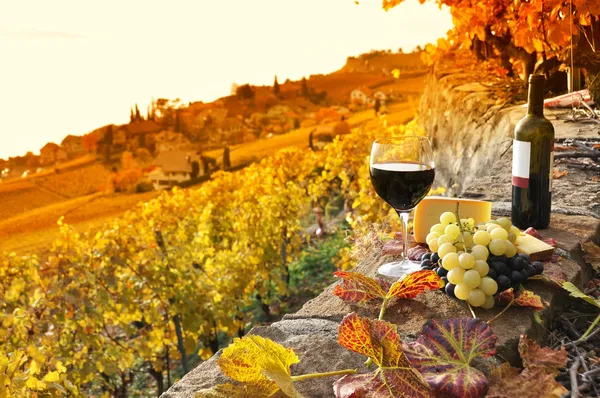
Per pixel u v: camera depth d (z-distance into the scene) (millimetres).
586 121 4367
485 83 7164
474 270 1668
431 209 2096
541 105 2221
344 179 9406
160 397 1393
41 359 4398
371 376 1290
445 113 7379
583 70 5363
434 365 1334
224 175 10516
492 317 1646
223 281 7133
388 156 1933
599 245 2330
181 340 6680
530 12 5863
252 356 1229
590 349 1612
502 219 1834
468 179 6078
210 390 1255
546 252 1923
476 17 6875
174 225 8180
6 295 5891
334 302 1795
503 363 1445
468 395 1250
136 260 6477
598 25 5656
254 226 8078
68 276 5801
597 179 3006
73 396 4922
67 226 6477
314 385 1375
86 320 5730
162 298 6305
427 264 1819
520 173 2248
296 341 1542
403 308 1708
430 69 9414
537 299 1646
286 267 8547
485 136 5750
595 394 1380
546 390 1297
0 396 3604
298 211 10039
